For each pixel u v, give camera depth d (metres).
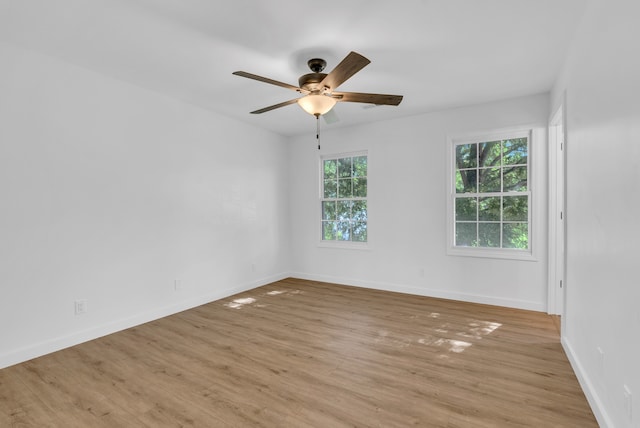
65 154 2.83
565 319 2.70
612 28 1.66
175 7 2.07
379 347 2.79
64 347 2.81
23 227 2.59
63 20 2.21
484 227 4.04
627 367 1.47
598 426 1.77
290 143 5.55
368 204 4.78
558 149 3.52
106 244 3.12
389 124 4.59
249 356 2.64
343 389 2.15
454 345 2.81
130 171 3.32
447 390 2.13
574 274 2.41
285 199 5.50
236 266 4.55
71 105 2.87
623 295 1.52
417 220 4.41
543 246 3.65
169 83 3.31
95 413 1.92
